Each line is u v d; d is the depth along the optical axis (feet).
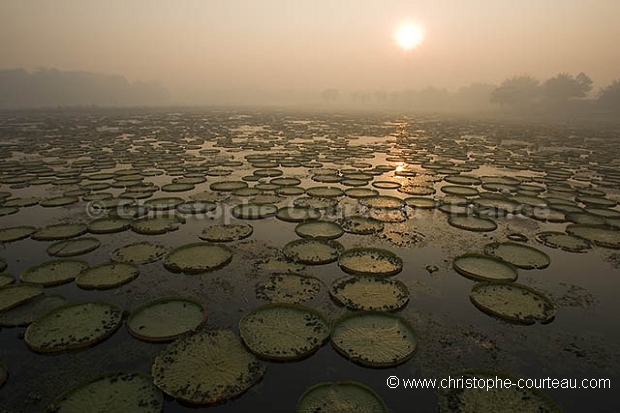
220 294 16.03
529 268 18.58
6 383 11.12
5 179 34.94
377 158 50.39
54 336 12.88
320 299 15.65
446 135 81.87
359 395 10.49
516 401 10.41
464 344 13.10
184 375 11.18
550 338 13.48
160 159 46.62
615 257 20.11
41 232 22.03
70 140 62.80
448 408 10.21
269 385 11.03
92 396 10.41
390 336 13.12
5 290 15.69
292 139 71.41
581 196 31.68
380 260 18.97
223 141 65.92
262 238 22.02
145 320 13.89
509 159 50.44
